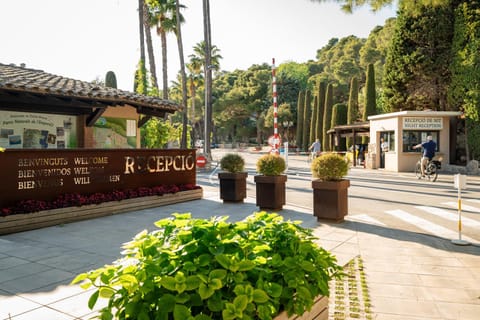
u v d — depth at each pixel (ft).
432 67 86.89
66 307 13.35
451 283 16.60
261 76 247.91
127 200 33.45
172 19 115.75
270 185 33.88
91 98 38.63
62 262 18.84
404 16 89.35
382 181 60.64
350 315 13.39
